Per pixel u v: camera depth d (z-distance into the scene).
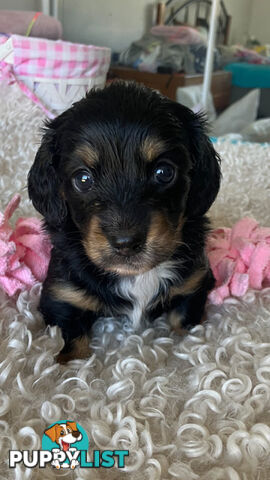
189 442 0.13
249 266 0.22
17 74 0.39
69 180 0.16
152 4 0.75
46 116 0.38
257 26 0.98
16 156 0.33
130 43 0.73
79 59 0.40
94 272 0.17
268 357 0.17
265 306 0.21
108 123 0.15
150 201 0.15
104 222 0.15
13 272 0.21
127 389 0.15
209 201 0.19
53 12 0.55
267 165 0.38
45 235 0.20
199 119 0.18
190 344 0.18
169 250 0.16
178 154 0.16
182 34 0.69
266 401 0.15
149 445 0.13
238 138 0.55
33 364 0.16
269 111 0.76
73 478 0.13
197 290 0.19
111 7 0.66
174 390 0.16
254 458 0.13
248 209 0.32
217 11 0.55
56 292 0.18
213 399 0.15
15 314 0.19
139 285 0.18
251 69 0.77
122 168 0.15
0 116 0.35
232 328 0.19
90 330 0.19
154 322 0.20
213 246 0.23
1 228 0.21
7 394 0.15
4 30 0.41
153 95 0.17
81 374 0.16
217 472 0.12
